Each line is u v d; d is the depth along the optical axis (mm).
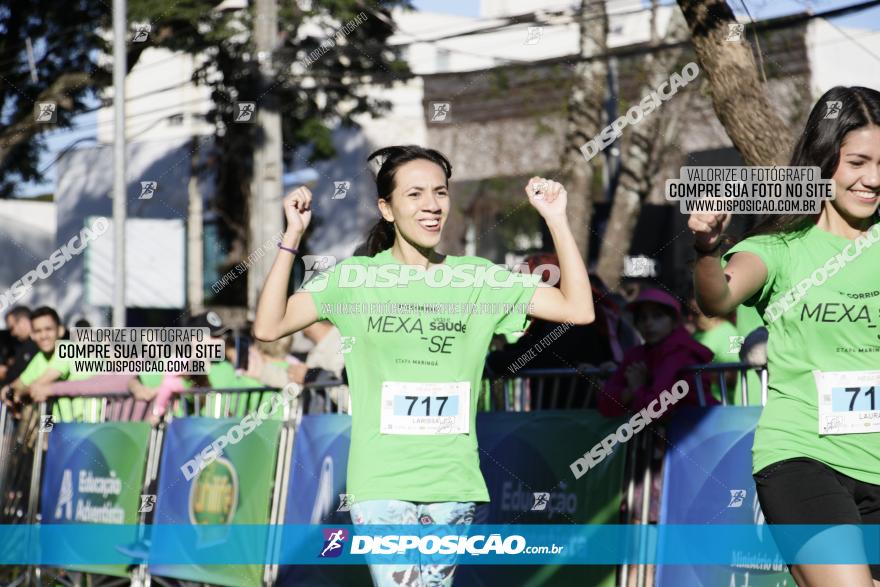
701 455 4535
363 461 3689
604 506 4793
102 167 21375
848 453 3121
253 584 5801
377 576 3654
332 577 5422
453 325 3730
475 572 5117
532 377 5324
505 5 20453
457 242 18422
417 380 3713
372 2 13867
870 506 3150
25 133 13562
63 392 7191
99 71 13477
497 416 5211
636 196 13250
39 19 13227
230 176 17469
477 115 18141
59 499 7086
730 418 4457
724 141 13711
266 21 12883
